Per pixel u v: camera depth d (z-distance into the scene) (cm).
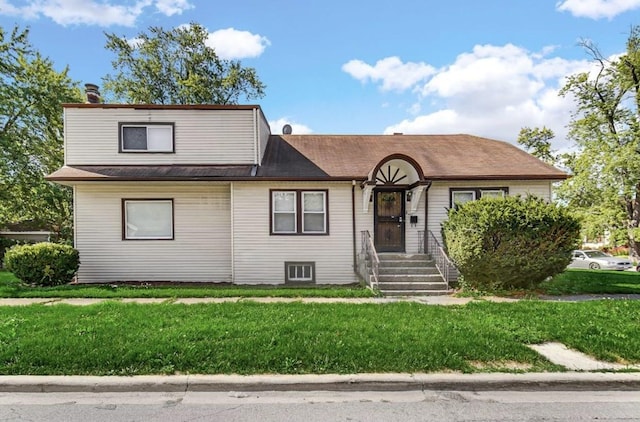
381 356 468
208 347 488
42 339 518
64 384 410
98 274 1218
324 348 487
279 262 1194
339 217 1205
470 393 409
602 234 2191
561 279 1133
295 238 1197
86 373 429
